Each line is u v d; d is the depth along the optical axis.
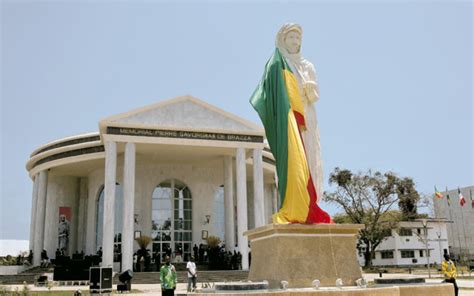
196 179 51.41
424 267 75.31
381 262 78.38
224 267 42.97
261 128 45.28
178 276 38.81
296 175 13.33
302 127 14.56
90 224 51.75
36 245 49.50
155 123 42.97
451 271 18.42
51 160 50.06
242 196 43.56
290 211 13.13
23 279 40.31
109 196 40.22
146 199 49.41
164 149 45.03
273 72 14.57
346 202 65.69
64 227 54.34
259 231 13.35
